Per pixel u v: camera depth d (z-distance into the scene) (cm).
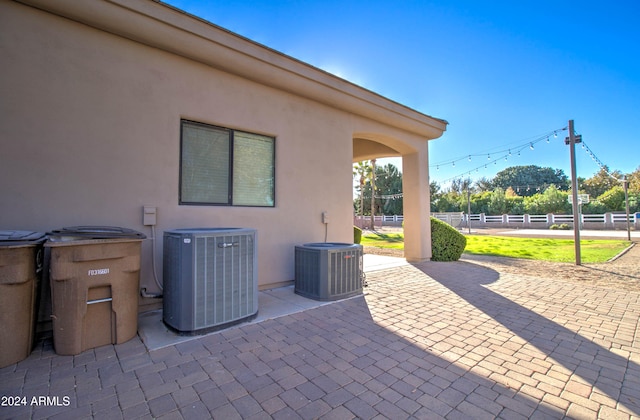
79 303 282
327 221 630
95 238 291
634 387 233
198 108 464
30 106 341
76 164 366
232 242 361
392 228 2997
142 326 358
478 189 5975
